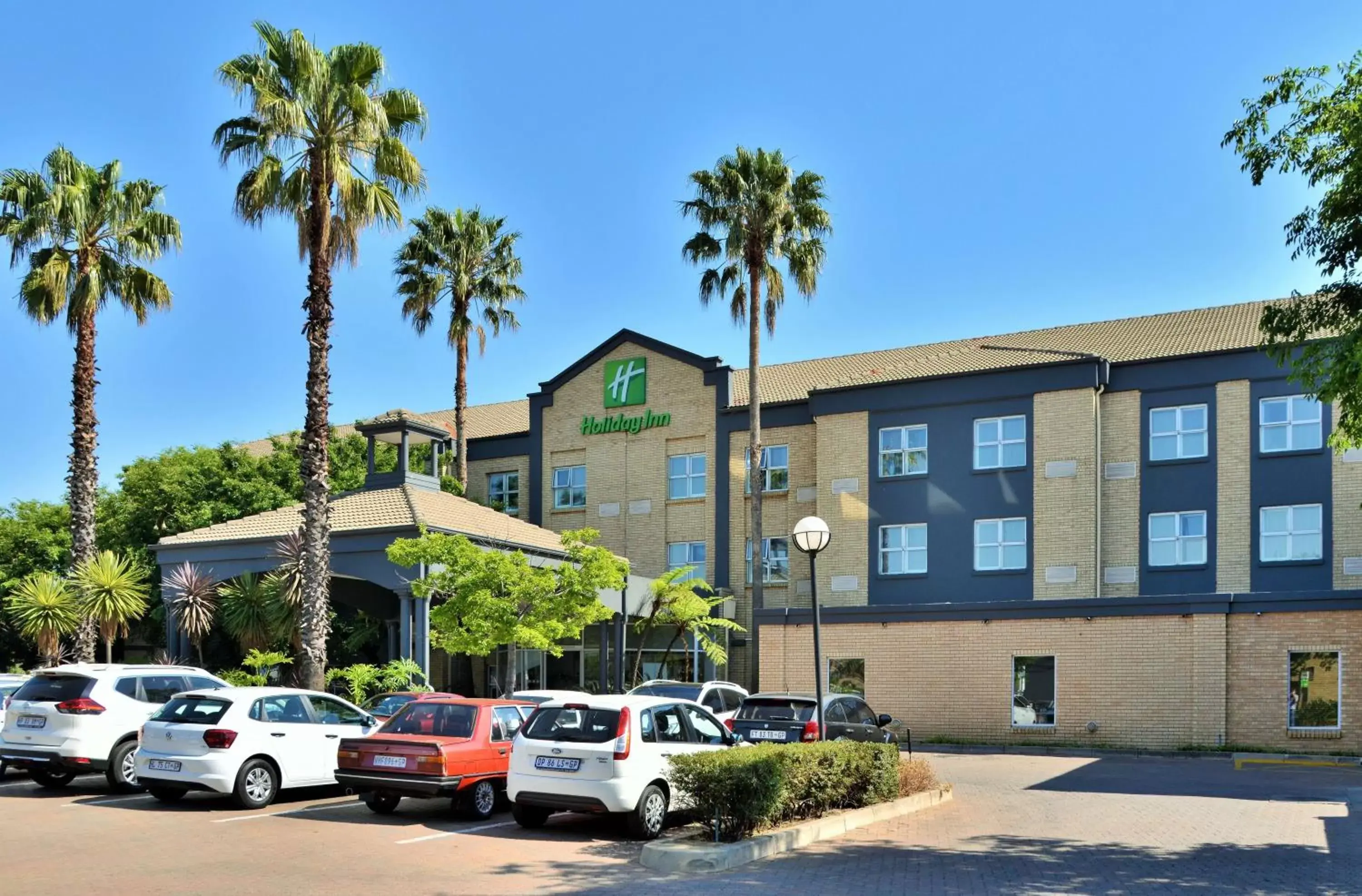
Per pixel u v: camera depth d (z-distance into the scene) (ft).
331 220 80.79
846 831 48.42
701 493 132.57
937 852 43.09
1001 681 94.38
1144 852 43.29
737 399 134.21
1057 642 92.53
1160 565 108.06
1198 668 87.04
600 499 138.21
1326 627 83.97
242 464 125.80
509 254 145.59
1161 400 109.91
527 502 143.23
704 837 42.88
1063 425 110.73
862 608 100.27
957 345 137.08
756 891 35.50
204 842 43.29
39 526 135.44
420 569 91.09
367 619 114.32
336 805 53.88
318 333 79.30
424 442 130.31
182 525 119.85
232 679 89.92
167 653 99.25
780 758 45.70
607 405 139.44
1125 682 89.66
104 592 93.15
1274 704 84.89
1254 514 105.29
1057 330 132.87
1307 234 45.91
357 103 78.48
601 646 110.93
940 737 95.81
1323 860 41.45
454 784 48.55
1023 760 83.10
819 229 120.67
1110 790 63.93
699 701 72.54
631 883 36.73
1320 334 104.63
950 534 114.52
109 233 94.07
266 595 97.66
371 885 35.73
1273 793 62.08
